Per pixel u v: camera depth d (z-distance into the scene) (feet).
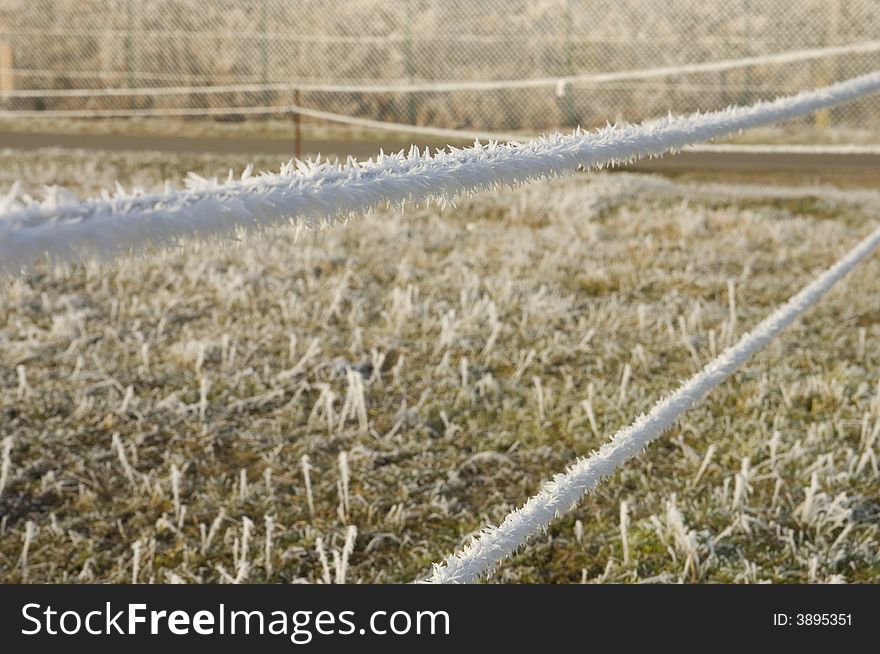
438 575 4.75
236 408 14.53
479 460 13.23
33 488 12.09
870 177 42.65
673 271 22.90
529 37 79.15
